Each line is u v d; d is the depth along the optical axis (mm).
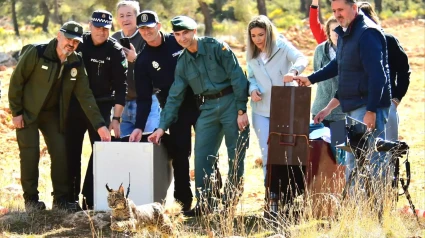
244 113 16594
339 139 14641
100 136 16781
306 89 15586
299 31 77062
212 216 15656
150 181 16078
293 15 100188
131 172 16125
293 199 15539
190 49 16516
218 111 16641
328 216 15461
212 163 16906
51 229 15484
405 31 83750
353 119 14586
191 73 16562
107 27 16859
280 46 16797
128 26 19000
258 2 84000
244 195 19547
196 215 16734
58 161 17188
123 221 13375
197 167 16859
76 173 17531
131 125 18953
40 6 86062
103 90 17391
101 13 16922
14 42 63594
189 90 17125
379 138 14570
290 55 16750
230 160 16844
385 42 14906
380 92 14484
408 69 16516
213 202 16516
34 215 16328
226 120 16656
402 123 33219
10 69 45031
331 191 15688
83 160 24156
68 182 17359
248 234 15000
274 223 15398
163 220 14086
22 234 15141
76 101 17281
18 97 16719
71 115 17250
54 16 89812
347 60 14992
